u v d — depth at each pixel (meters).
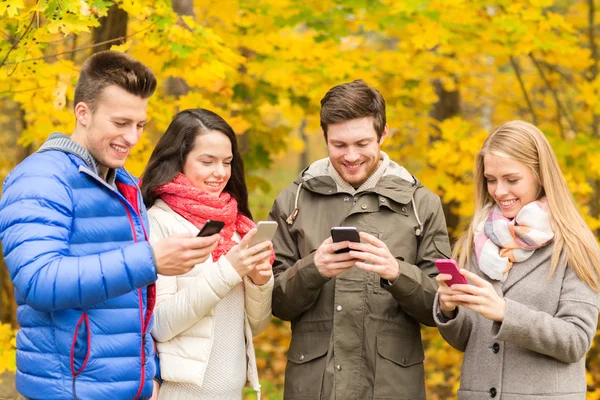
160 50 5.67
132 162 5.73
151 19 5.34
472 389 3.79
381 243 3.84
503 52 7.07
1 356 5.09
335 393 4.00
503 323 3.50
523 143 3.79
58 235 2.96
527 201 3.85
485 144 3.94
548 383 3.62
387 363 4.05
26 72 5.04
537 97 9.03
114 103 3.15
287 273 4.09
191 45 5.47
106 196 3.20
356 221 4.18
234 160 4.13
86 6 4.36
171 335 3.70
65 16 4.40
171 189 3.88
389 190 4.18
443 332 3.87
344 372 4.03
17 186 3.00
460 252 4.24
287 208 4.36
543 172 3.79
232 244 3.97
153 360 3.45
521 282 3.74
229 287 3.62
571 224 3.74
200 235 3.12
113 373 3.15
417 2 6.65
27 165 3.07
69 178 3.10
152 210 3.94
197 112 3.98
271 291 4.01
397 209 4.19
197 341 3.75
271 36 7.00
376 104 4.03
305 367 4.14
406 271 3.91
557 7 10.34
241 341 3.98
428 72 7.82
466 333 3.91
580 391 3.68
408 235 4.17
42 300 2.86
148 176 3.98
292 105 7.32
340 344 4.05
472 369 3.82
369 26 7.16
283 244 4.35
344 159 4.02
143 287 3.31
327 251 3.89
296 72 6.73
